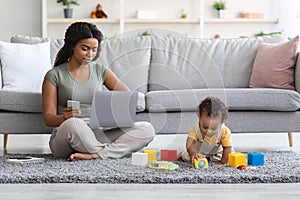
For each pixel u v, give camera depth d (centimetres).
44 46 443
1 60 428
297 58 420
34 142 482
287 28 749
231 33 788
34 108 371
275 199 226
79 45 314
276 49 429
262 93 380
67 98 337
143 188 248
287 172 280
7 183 261
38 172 279
